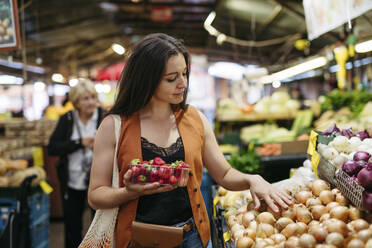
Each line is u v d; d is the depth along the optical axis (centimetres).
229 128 564
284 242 131
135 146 148
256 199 152
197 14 851
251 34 864
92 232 151
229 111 529
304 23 669
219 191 244
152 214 145
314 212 145
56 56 1197
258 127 496
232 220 168
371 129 182
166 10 749
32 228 306
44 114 852
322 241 125
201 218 153
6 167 325
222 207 202
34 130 544
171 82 145
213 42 1048
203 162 172
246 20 746
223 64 1027
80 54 1275
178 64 143
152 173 131
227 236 161
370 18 315
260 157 336
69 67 1280
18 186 299
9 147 459
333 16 246
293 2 538
